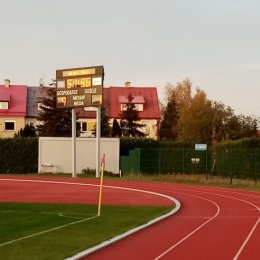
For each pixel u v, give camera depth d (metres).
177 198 29.59
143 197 29.36
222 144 49.12
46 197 28.25
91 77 44.09
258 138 44.38
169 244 13.80
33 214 19.84
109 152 51.16
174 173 46.06
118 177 47.44
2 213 20.12
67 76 45.38
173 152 46.34
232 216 20.91
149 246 13.47
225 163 42.38
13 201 25.56
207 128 67.44
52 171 51.28
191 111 67.88
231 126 68.56
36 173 52.28
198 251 12.74
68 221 17.83
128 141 54.19
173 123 87.88
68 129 66.75
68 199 27.23
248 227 17.44
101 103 43.88
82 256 11.64
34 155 53.06
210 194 32.31
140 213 20.94
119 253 12.42
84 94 44.47
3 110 73.56
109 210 21.83
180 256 12.08
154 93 82.06
